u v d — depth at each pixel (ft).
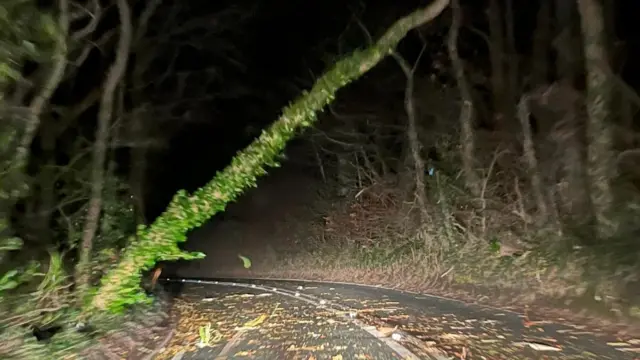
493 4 73.82
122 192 53.93
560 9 61.98
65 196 44.91
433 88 82.48
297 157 122.31
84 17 41.55
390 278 88.38
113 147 51.85
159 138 67.26
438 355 30.89
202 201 38.63
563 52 61.57
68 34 37.32
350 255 106.42
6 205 29.43
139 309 47.03
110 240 46.01
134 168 60.90
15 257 35.63
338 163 108.99
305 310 54.39
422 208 81.05
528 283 55.62
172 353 35.45
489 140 73.61
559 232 56.24
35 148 42.39
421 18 36.14
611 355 29.48
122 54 45.39
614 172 49.19
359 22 74.33
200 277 147.02
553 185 61.05
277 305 60.39
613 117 56.95
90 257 40.96
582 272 47.62
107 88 45.39
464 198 74.90
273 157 38.78
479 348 32.24
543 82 70.28
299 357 31.94
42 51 30.42
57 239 42.70
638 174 54.03
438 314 48.16
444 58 78.23
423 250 81.20
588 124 50.85
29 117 30.68
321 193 119.96
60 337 30.58
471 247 69.46
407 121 88.84
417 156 81.20
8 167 29.07
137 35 52.37
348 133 94.99
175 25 58.70
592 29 49.32
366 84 90.84
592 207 53.47
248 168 38.50
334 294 71.31
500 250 63.67
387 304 57.00
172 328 47.09
